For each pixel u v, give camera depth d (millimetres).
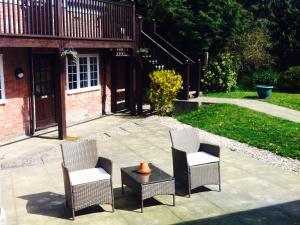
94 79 14625
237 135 11125
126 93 16141
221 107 14367
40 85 12023
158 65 15570
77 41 11008
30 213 6105
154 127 12555
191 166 6715
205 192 7000
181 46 19078
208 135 11398
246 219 5918
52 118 12656
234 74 19703
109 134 11539
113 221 5840
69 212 6125
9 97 10711
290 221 5859
